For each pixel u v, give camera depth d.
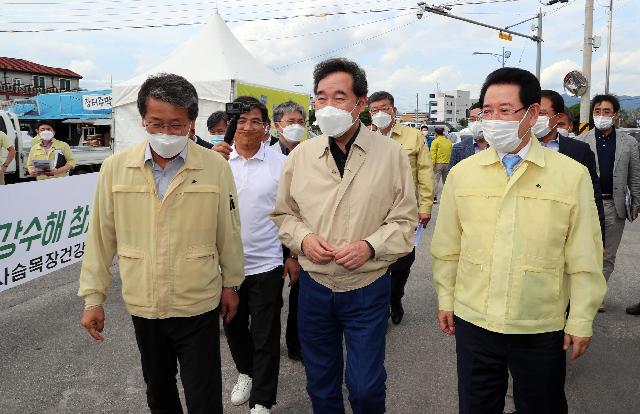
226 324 3.27
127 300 2.26
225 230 2.36
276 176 3.15
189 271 2.21
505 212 2.05
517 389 2.15
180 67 10.25
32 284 5.72
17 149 10.09
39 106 18.61
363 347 2.33
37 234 4.53
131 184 2.18
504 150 2.06
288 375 3.65
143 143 2.24
